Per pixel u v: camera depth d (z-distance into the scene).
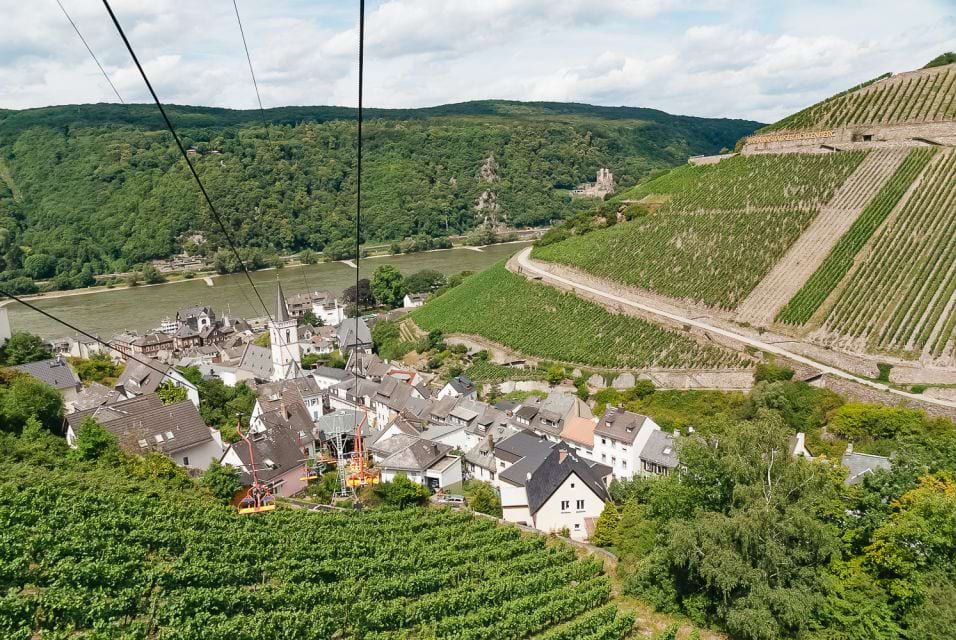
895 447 67.69
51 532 50.69
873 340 95.25
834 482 53.06
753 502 45.84
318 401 115.06
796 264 115.75
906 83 160.00
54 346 157.38
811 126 161.75
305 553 58.56
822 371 91.88
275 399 108.12
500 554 61.81
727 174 152.50
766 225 128.00
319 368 136.88
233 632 44.41
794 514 43.72
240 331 181.38
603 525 66.88
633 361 109.44
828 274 109.81
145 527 56.41
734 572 43.75
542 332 127.88
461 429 95.56
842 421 80.00
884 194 122.00
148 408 87.00
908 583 42.66
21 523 52.19
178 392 107.44
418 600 52.94
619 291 132.00
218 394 116.25
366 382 123.06
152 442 81.44
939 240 106.69
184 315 179.88
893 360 91.06
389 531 66.31
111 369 130.00
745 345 101.12
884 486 50.69
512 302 142.62
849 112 158.25
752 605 43.41
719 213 138.88
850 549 47.59
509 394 112.75
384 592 53.56
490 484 84.44
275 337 129.12
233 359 152.50
